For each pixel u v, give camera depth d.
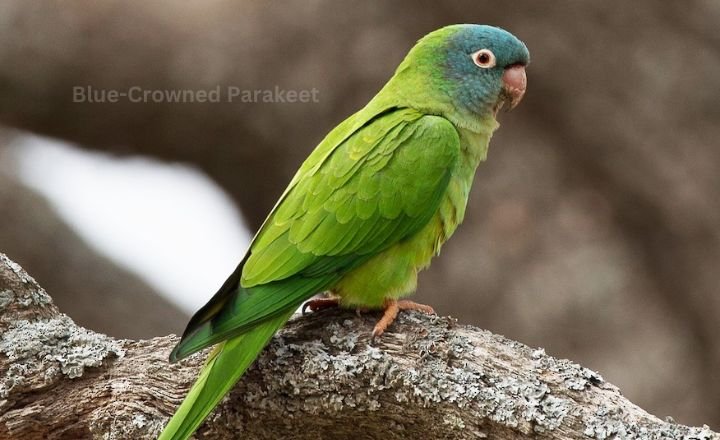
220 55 12.65
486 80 8.50
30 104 12.46
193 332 6.80
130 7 12.49
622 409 6.33
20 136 13.98
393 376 6.61
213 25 12.73
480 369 6.61
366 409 6.71
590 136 12.84
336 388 6.71
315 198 7.61
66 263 13.94
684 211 12.84
